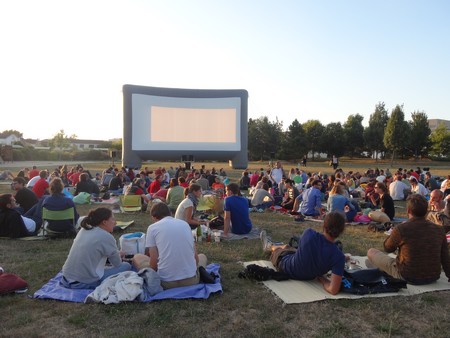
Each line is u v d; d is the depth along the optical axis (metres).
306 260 4.23
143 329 3.35
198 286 4.15
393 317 3.60
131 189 10.54
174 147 25.25
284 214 9.80
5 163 41.12
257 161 55.12
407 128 40.41
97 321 3.49
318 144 54.22
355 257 5.65
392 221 8.69
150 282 3.98
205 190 13.65
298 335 3.30
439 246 4.31
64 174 16.02
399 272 4.39
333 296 4.04
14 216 6.53
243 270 4.89
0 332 3.29
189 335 3.27
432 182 14.12
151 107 24.77
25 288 4.23
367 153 59.38
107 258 4.33
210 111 25.55
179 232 4.16
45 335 3.25
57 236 6.62
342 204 8.54
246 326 3.45
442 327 3.44
